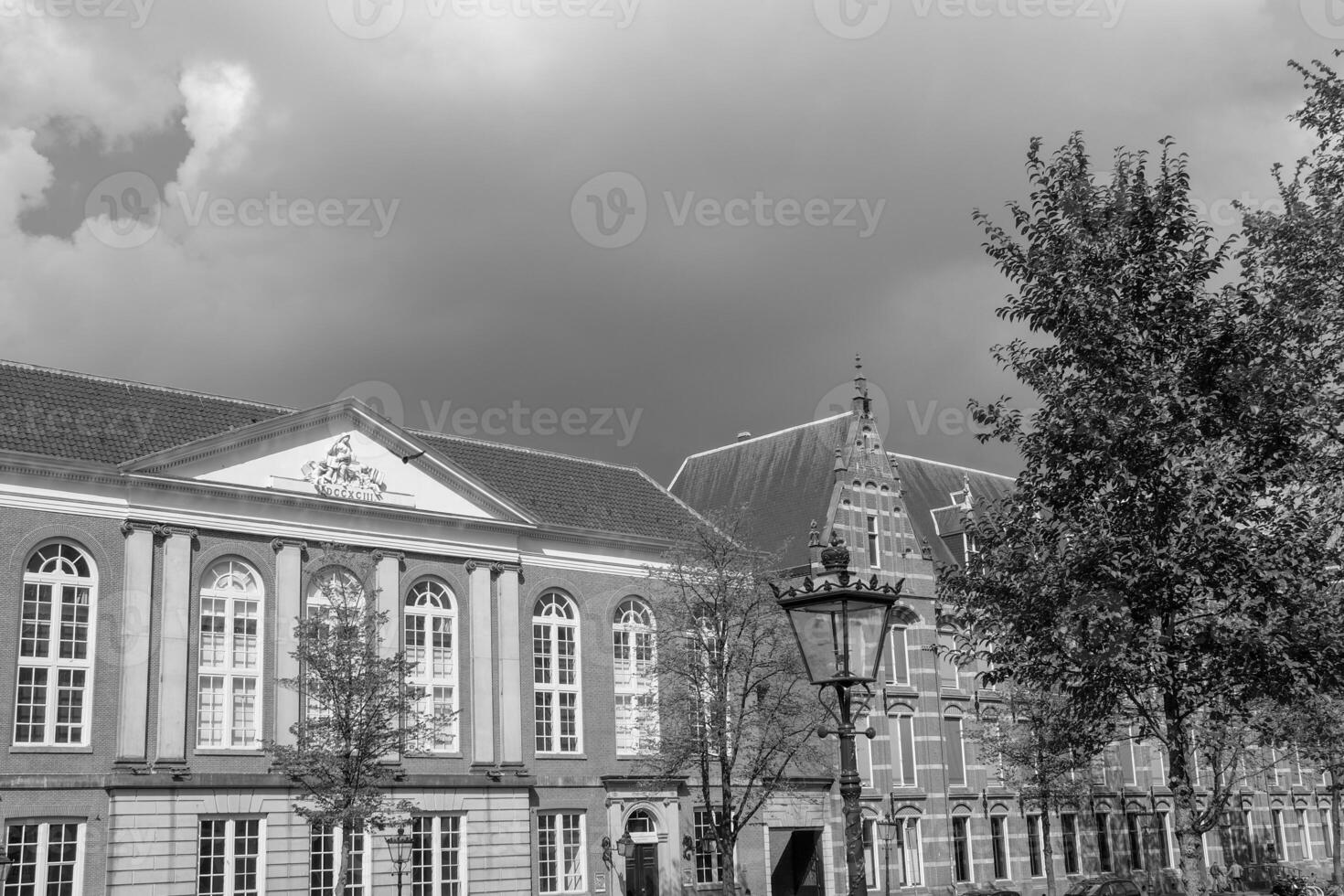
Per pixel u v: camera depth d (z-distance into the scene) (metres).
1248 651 18.33
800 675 45.75
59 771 36.31
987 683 21.64
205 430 42.88
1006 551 20.23
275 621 41.28
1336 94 20.58
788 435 62.59
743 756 50.75
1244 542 18.30
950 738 58.91
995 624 20.47
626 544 51.09
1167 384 18.86
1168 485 18.67
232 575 41.09
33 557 37.31
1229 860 71.62
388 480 45.00
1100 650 18.86
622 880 47.31
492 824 44.34
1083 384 19.78
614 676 49.81
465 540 46.56
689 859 49.44
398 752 42.00
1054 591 19.33
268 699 40.72
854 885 15.48
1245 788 75.06
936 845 55.94
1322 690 19.50
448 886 43.22
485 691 45.59
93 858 36.22
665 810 49.09
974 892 54.84
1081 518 19.61
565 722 48.12
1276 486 19.25
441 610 45.72
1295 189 20.89
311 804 40.22
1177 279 19.56
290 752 37.75
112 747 37.38
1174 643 18.88
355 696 38.81
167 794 37.72
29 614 36.97
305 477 42.81
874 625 16.36
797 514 57.91
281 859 39.50
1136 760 67.25
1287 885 57.34
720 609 45.31
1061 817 62.50
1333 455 19.19
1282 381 18.84
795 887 52.84
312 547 42.78
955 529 63.00
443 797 43.34
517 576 47.53
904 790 55.53
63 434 39.12
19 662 36.44
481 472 51.19
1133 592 18.88
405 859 41.66
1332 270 19.95
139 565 38.78
